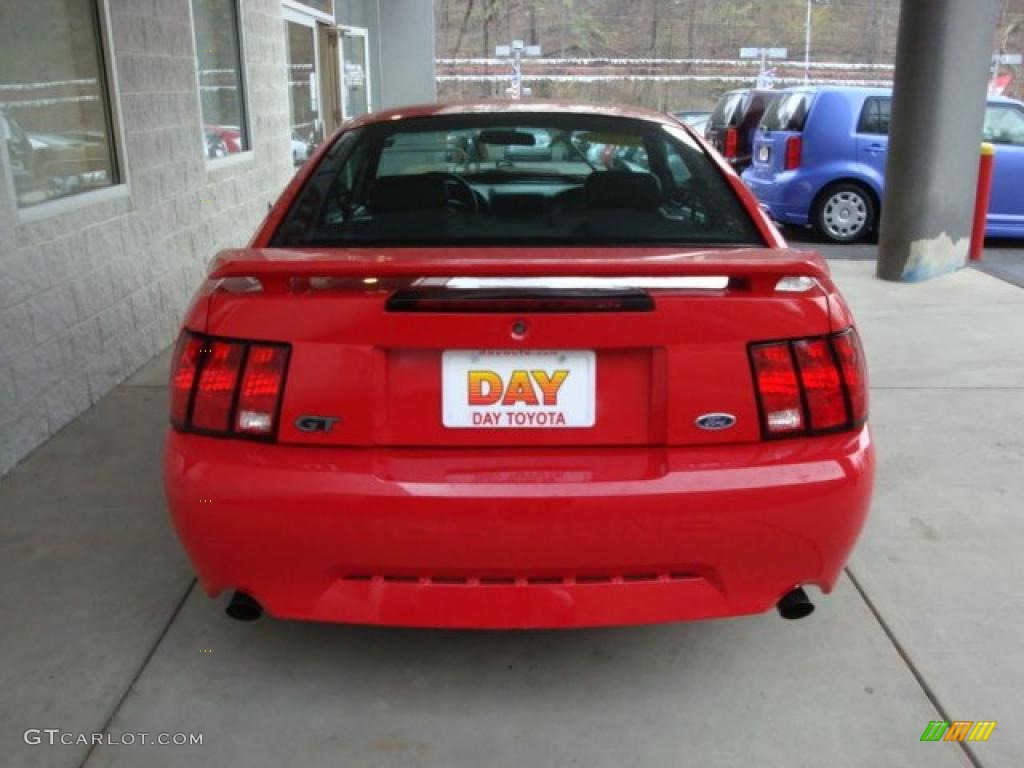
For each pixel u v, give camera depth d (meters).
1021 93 38.47
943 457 4.24
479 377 2.22
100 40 5.10
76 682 2.64
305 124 12.08
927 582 3.19
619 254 2.33
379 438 2.24
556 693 2.63
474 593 2.28
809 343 2.28
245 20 8.18
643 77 40.03
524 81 39.66
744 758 2.38
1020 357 5.77
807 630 2.92
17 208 4.15
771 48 39.66
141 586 3.12
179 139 6.21
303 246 2.79
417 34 17.88
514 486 2.20
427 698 2.60
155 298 5.76
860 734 2.46
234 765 2.34
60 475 3.96
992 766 2.35
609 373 2.24
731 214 2.93
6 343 3.98
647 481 2.21
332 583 2.29
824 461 2.27
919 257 7.86
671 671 2.73
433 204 2.92
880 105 10.37
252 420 2.24
